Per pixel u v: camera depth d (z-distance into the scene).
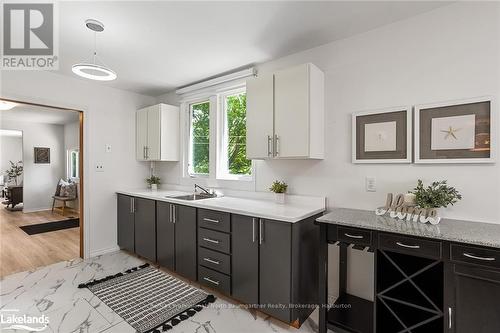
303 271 1.99
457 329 1.33
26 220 5.51
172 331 1.88
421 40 1.88
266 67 2.72
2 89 2.65
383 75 2.04
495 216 1.62
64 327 1.91
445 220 1.72
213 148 3.24
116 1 1.69
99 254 3.42
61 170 7.07
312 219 2.10
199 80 3.30
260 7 1.78
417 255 1.44
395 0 1.72
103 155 3.46
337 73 2.27
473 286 1.29
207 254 2.43
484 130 1.64
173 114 3.61
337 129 2.27
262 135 2.34
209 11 1.82
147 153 3.63
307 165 2.45
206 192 3.27
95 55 2.53
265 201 2.68
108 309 2.15
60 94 3.06
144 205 3.17
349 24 2.01
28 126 6.51
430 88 1.84
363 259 2.15
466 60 1.71
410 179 1.92
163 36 2.17
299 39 2.24
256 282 2.06
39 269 2.96
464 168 1.72
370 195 2.11
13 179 7.80
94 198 3.38
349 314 1.89
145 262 3.21
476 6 1.68
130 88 3.63
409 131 1.91
